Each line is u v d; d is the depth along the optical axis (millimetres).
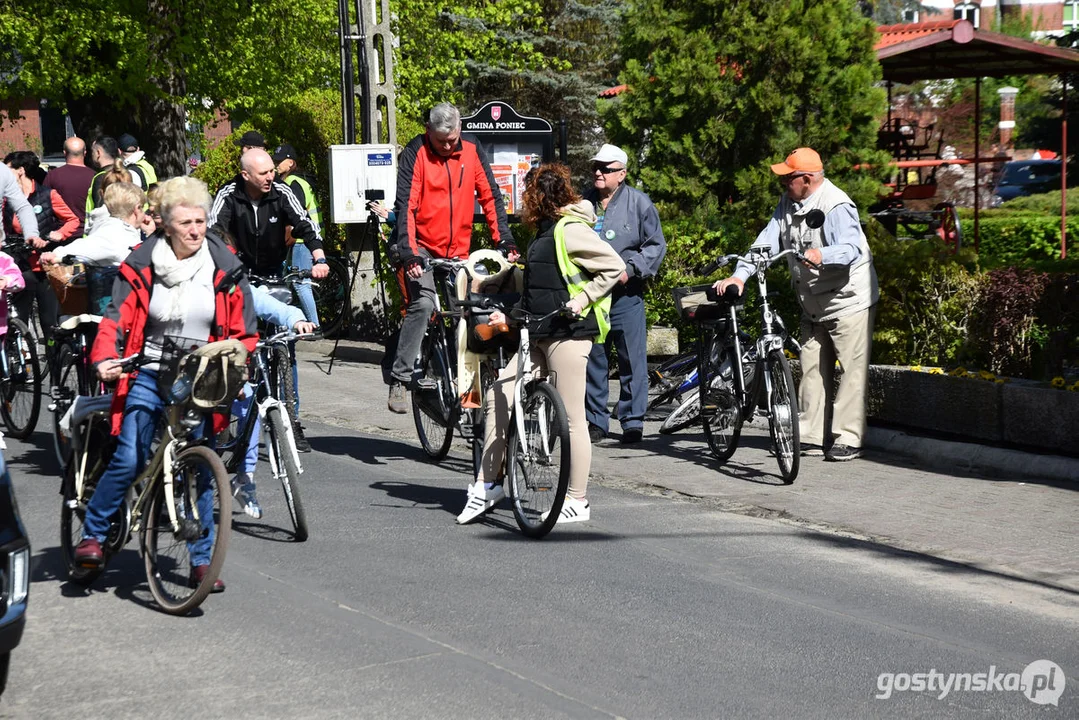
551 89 47750
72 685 7355
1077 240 40812
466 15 45562
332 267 26141
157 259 8805
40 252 15969
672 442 15555
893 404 15094
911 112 62500
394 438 15906
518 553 10367
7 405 15227
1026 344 14742
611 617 8711
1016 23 85938
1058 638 8445
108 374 8617
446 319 13422
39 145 59156
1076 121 52375
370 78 23469
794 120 21938
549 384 10852
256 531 10969
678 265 20328
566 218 10797
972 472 13555
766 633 8422
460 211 13820
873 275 14016
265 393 10781
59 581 9492
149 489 8867
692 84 21609
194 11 32531
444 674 7574
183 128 35188
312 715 6930
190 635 8250
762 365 13398
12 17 29703
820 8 21578
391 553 10297
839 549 10609
